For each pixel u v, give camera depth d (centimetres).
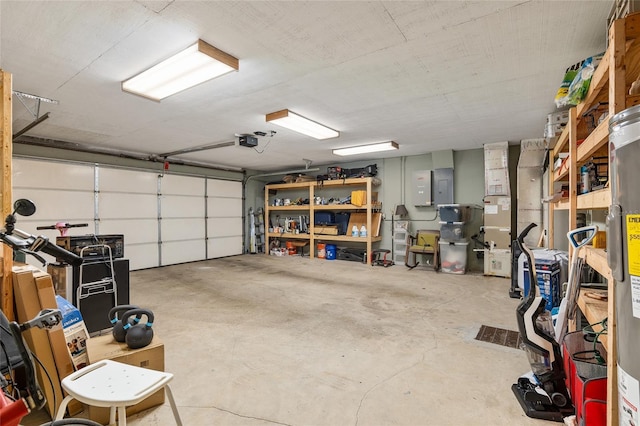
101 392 119
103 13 195
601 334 168
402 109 381
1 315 113
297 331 309
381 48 238
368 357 253
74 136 521
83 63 260
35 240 104
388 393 203
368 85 309
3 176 195
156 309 379
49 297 181
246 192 916
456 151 648
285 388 209
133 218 652
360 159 771
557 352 184
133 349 197
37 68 270
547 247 468
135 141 561
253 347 272
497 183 568
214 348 270
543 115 404
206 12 194
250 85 308
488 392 204
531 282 191
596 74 174
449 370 232
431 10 193
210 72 269
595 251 173
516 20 203
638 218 98
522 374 225
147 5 187
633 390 101
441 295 444
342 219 795
